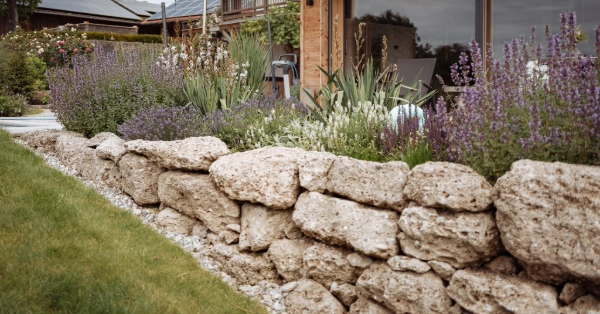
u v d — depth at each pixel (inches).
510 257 129.0
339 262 157.2
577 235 112.0
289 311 162.4
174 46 376.8
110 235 179.0
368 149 190.5
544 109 138.4
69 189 214.8
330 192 166.6
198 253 191.5
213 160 199.8
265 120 234.5
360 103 216.1
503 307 120.8
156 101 290.2
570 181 115.4
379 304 147.8
